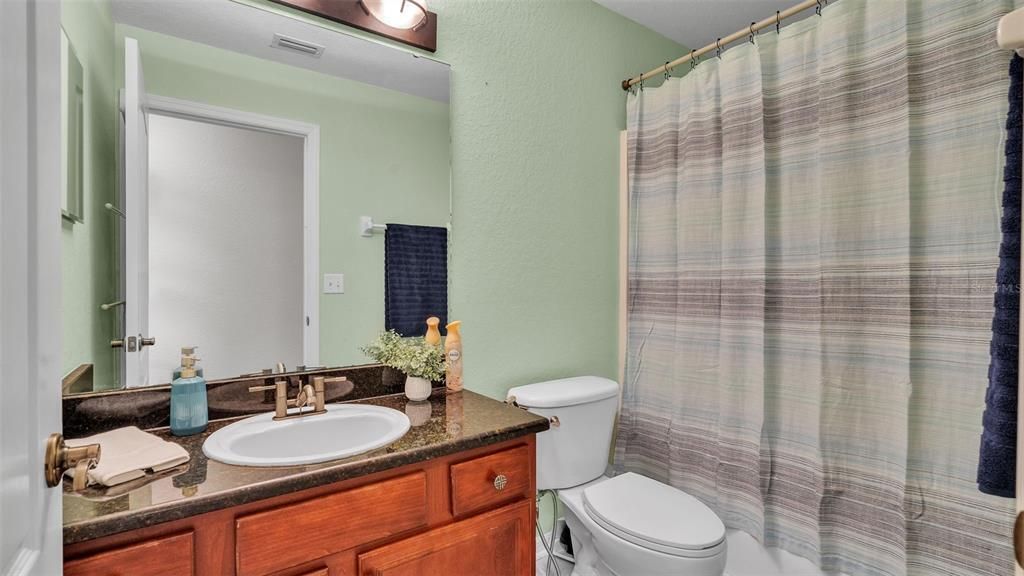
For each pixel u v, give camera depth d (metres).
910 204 1.31
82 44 1.08
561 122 1.96
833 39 1.45
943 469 1.27
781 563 1.58
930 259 1.30
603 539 1.46
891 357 1.36
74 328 1.06
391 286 1.54
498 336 1.80
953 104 1.25
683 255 1.88
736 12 2.13
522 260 1.86
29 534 0.51
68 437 1.05
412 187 1.58
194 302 1.23
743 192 1.69
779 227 1.61
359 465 0.92
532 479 1.22
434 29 1.61
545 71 1.91
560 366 1.98
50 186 0.58
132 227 1.14
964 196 1.24
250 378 1.30
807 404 1.53
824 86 1.47
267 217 1.33
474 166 1.72
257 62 1.31
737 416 1.70
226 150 1.27
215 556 0.80
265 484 0.83
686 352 1.87
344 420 1.25
